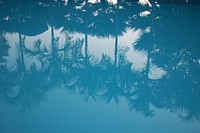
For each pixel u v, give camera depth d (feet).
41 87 39.96
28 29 66.54
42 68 45.73
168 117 34.47
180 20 75.72
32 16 76.54
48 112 34.30
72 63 48.37
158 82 42.65
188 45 57.82
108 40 61.26
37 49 54.34
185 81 43.27
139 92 39.65
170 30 67.15
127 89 40.29
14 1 91.20
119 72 45.60
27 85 40.16
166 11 84.17
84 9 84.69
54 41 59.06
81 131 31.04
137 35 64.13
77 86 40.78
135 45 54.44
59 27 69.10
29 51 53.16
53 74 44.01
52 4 89.81
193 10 85.56
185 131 31.94
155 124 32.96
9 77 42.22
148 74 45.14
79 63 48.39
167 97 38.81
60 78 42.86
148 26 69.87
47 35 63.57
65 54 52.21
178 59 50.93
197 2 92.12
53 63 47.85
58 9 84.64
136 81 42.80
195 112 35.47
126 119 33.71
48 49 54.54
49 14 79.30
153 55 52.06
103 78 43.32
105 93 39.09
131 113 34.96
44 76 43.14
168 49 55.01
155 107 36.40
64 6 87.92
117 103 36.88
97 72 45.34
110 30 67.36
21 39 60.23
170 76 44.70
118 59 50.80
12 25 69.67
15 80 41.37
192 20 75.87
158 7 88.17
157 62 49.67
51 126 31.60
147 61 50.06
